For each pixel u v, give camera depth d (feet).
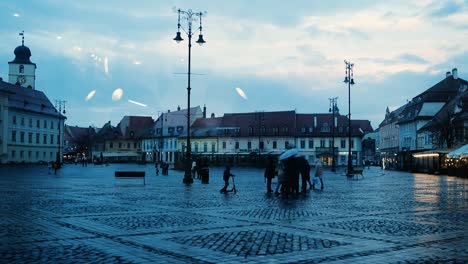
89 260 28.89
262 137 398.42
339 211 55.83
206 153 416.26
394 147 430.61
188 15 122.52
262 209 57.72
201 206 61.00
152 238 36.60
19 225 42.93
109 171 227.20
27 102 385.70
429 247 33.32
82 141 541.34
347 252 31.53
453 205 63.52
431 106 336.49
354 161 385.50
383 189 99.45
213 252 31.40
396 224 44.78
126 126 519.60
